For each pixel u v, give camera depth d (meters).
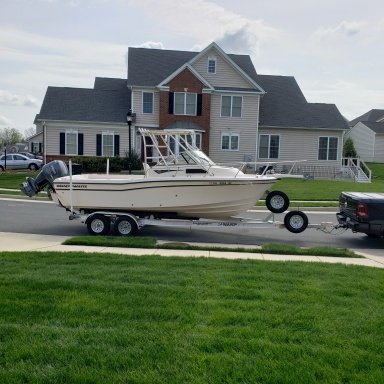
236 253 9.47
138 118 33.59
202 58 34.22
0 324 4.65
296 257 9.19
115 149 33.78
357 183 28.95
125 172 31.56
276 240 12.02
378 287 6.43
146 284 6.25
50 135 33.22
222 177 11.46
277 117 36.09
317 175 36.34
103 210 12.05
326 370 3.74
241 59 37.47
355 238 12.56
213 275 6.88
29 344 4.15
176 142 12.33
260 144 36.06
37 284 6.06
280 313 5.13
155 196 11.68
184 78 33.03
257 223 11.60
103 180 11.79
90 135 33.50
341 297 5.88
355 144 62.78
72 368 3.71
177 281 6.45
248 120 34.62
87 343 4.21
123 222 11.55
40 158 42.22
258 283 6.46
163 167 12.09
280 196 11.43
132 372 3.67
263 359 3.93
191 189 11.52
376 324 4.84
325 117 36.69
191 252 9.38
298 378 3.61
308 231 13.56
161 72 34.47
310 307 5.39
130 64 34.81
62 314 4.97
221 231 13.27
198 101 33.34
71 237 11.33
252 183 11.41
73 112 33.41
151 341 4.27
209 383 3.53
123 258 8.17
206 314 5.07
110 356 3.92
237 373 3.67
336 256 9.49
